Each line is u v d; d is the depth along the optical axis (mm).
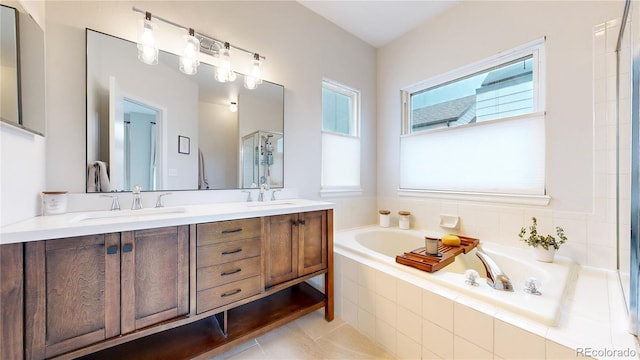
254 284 1360
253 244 1359
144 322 1016
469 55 2084
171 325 1079
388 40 2723
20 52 992
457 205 2172
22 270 799
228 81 1799
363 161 2740
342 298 1757
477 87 2123
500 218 1901
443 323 1175
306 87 2248
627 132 1211
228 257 1263
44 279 832
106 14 1375
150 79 1501
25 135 1032
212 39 1719
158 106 1524
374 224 2824
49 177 1219
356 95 2711
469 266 1907
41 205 1155
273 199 1956
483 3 1998
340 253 1812
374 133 2854
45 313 832
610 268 1453
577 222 1565
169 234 1085
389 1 2141
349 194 2602
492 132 1961
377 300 1501
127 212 1287
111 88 1380
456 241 1787
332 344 1486
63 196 1191
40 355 822
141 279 1011
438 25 2307
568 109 1595
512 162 1852
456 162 2189
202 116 1697
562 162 1620
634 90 1003
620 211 1323
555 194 1646
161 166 1529
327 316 1725
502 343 987
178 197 1590
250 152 1906
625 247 1196
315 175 2309
